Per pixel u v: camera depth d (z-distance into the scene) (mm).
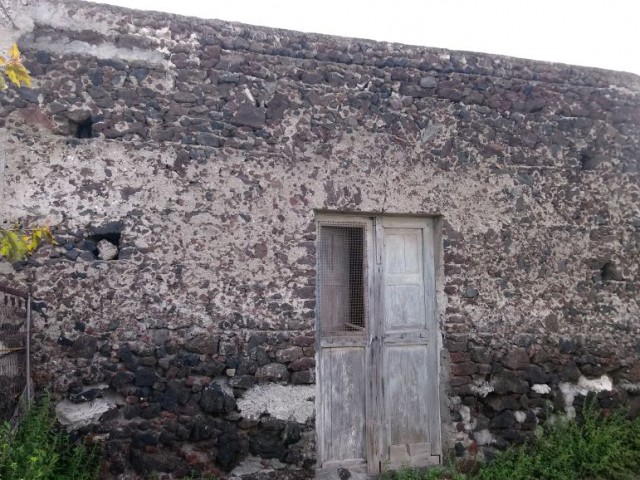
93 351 4066
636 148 5531
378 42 4891
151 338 4176
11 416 3578
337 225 4812
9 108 4074
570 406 5062
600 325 5223
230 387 4289
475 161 5035
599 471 4660
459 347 4844
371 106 4805
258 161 4492
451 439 4770
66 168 4133
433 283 4996
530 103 5234
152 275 4215
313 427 4430
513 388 4934
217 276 4340
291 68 4648
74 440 3957
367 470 4684
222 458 4215
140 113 4301
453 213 4938
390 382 4844
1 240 3090
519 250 5086
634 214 5441
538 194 5184
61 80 4180
